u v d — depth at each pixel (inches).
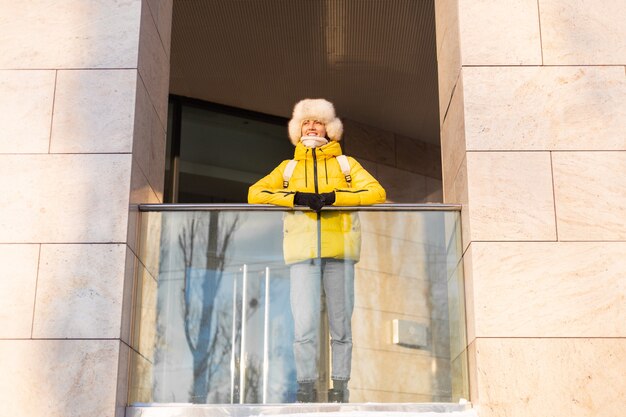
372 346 313.6
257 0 488.7
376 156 626.5
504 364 300.0
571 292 308.0
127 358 311.0
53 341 302.0
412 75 565.0
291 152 613.6
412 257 324.5
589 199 318.7
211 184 584.1
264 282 320.8
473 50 335.9
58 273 309.1
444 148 374.0
